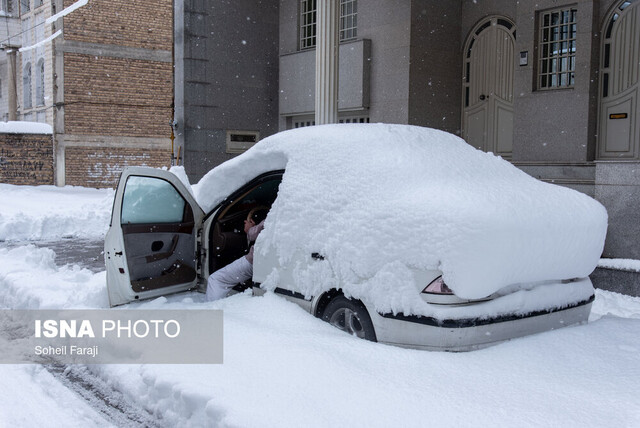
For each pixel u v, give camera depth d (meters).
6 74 30.11
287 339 4.41
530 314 4.41
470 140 12.99
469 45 12.97
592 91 10.30
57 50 22.89
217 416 3.49
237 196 5.97
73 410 4.18
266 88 15.45
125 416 4.07
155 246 5.87
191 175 14.48
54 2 22.95
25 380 4.75
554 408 3.33
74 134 23.50
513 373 3.79
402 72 12.48
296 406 3.44
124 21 24.05
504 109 12.30
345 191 4.78
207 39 14.52
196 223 6.16
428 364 3.91
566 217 4.51
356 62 13.25
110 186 24.27
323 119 10.71
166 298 5.97
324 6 10.56
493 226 4.00
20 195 19.52
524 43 11.20
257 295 5.49
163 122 25.16
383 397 3.49
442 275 4.09
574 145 10.51
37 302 6.62
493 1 12.38
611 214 7.40
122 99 24.27
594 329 4.54
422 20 12.46
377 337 4.39
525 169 10.95
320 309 4.98
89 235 13.30
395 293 4.25
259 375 3.86
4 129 23.05
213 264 6.22
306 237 4.96
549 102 10.84
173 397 3.88
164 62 25.00
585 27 10.27
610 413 3.26
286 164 5.52
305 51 14.62
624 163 7.29
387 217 4.39
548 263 4.38
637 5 9.84
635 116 9.93
